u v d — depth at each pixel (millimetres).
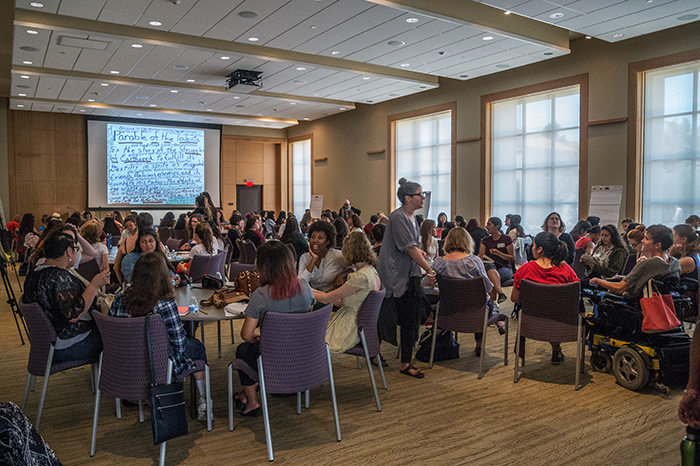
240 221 10758
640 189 9305
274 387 2814
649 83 9164
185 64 10383
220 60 10070
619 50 9367
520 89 11125
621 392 3807
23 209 16359
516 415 3398
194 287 4215
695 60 8359
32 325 3039
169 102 14609
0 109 15906
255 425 3271
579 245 6613
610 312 4070
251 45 9664
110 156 17266
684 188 8750
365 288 3418
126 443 3010
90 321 3201
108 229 9664
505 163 11719
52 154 16688
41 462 1777
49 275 3055
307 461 2791
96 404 2850
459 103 12594
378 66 11398
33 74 10820
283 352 2811
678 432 3125
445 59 9867
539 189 11008
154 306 2770
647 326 3717
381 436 3096
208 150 18859
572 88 10312
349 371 4340
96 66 10500
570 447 2936
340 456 2846
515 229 7230
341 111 16344
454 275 4348
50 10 7312
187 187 18531
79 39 8594
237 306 3322
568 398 3695
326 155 17672
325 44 8898
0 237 6367
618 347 4098
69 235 3232
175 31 8188
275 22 7793
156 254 2857
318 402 3652
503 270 6164
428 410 3490
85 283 3311
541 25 8883
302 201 19750
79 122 17016
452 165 12805
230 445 2986
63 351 3113
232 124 18688
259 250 2967
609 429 3174
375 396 3463
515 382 4020
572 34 9727
